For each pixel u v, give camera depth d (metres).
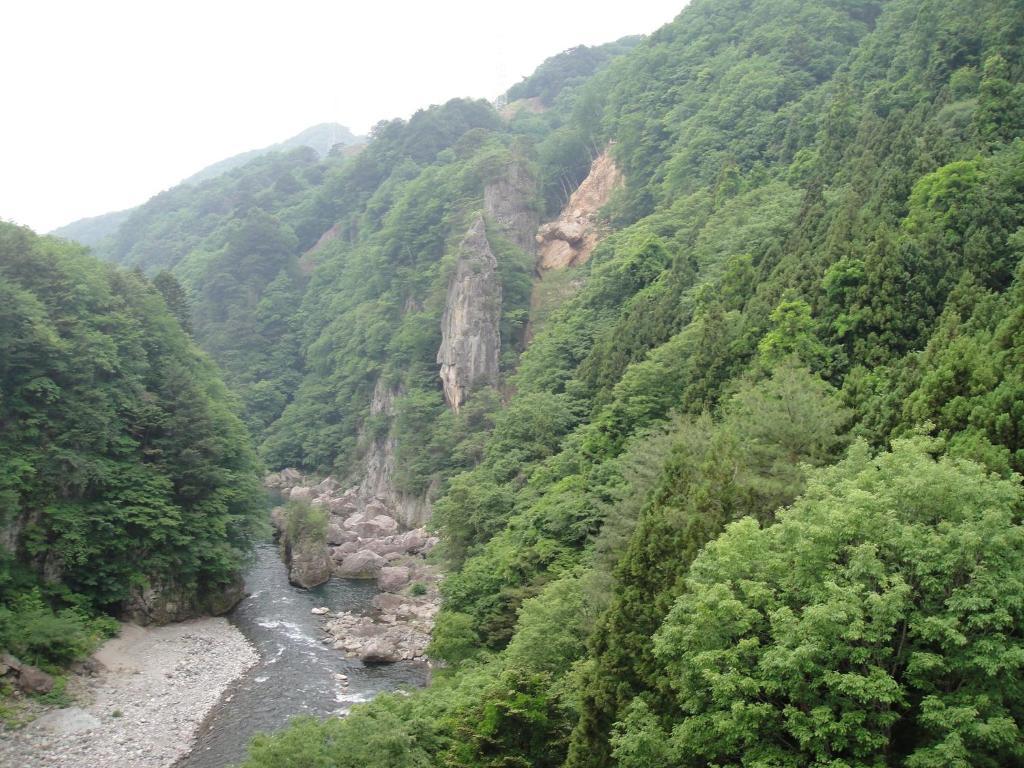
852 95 76.38
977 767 15.38
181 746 39.72
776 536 19.44
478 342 103.69
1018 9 61.38
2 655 42.56
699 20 124.88
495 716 26.72
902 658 16.50
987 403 23.62
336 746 27.48
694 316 55.31
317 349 135.50
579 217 124.38
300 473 122.62
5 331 53.22
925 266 39.31
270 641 56.75
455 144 165.75
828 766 15.57
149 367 67.62
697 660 17.56
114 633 52.59
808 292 42.94
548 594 34.78
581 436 57.69
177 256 197.50
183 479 63.34
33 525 51.97
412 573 74.88
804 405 30.27
